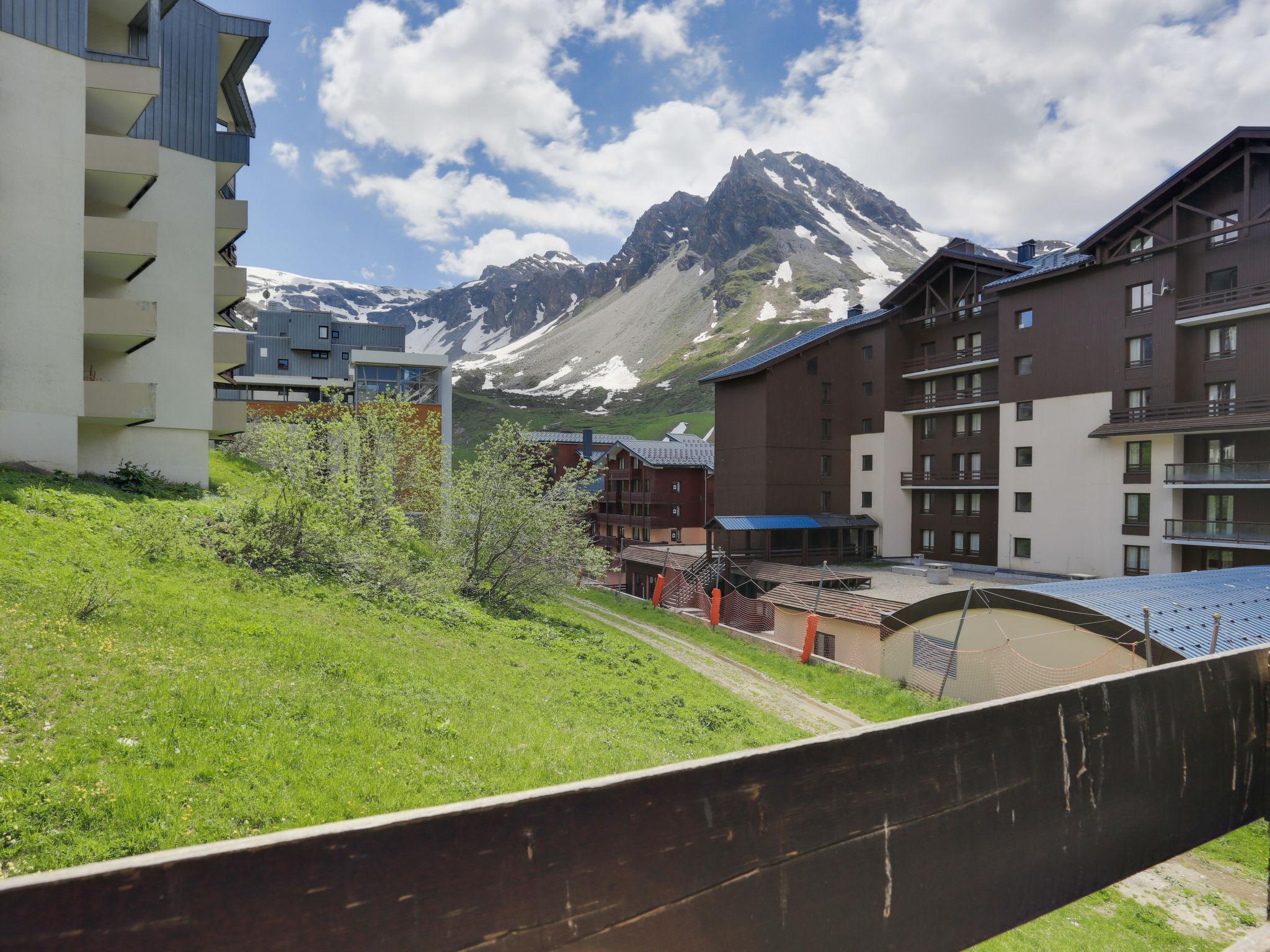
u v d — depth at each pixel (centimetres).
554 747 1067
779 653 2628
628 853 140
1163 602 1781
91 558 1319
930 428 4372
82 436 2198
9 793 640
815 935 163
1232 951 150
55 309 1875
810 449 4462
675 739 1379
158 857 100
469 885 123
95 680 873
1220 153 2872
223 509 1897
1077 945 827
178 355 2384
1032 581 3347
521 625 2120
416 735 971
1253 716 271
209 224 2475
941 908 184
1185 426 2908
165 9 2170
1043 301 3588
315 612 1466
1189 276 3042
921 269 4212
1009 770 198
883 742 175
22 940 90
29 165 1845
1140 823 228
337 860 112
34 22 1861
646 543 5150
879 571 3891
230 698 915
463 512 2414
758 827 156
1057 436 3500
